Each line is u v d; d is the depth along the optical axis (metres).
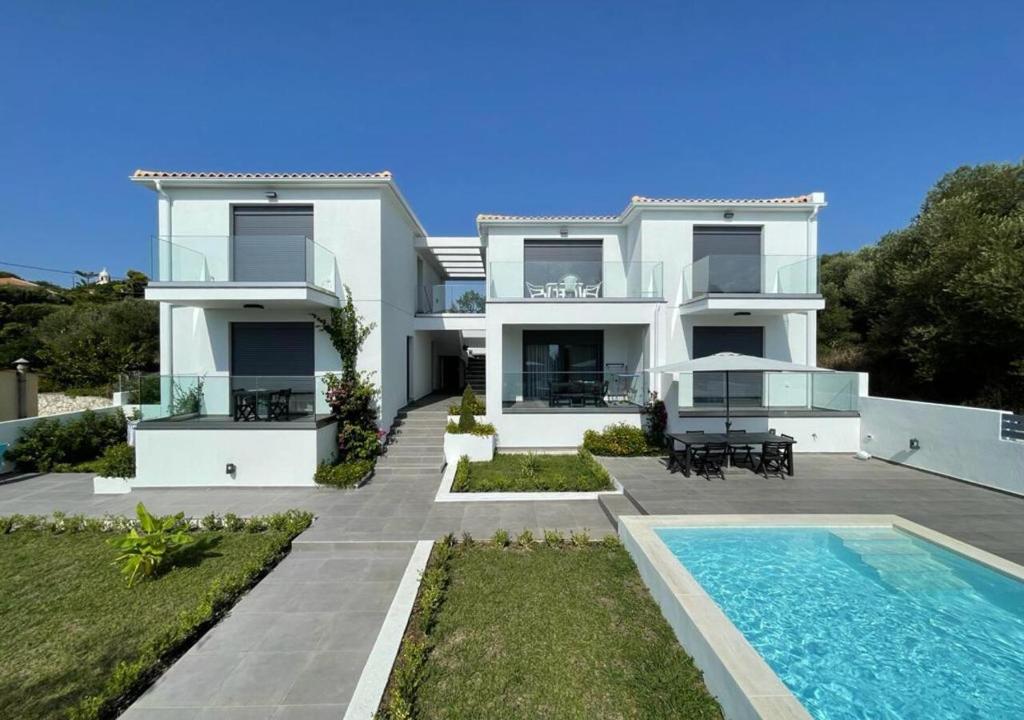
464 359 20.98
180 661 3.97
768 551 6.11
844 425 12.05
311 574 5.71
